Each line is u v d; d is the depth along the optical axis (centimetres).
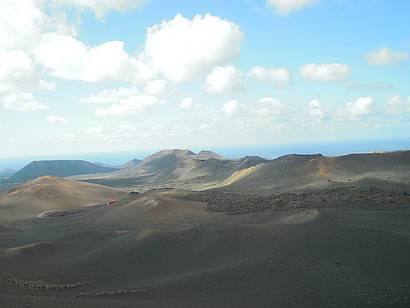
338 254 3319
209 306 2384
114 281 3619
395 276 2870
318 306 2355
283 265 3114
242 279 2925
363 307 2328
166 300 2598
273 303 2425
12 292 3222
